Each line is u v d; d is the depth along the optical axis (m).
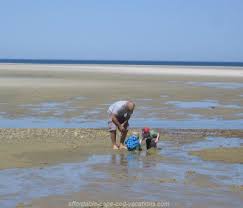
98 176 10.98
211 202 8.98
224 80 56.72
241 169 12.06
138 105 28.86
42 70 84.81
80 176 10.96
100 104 29.11
